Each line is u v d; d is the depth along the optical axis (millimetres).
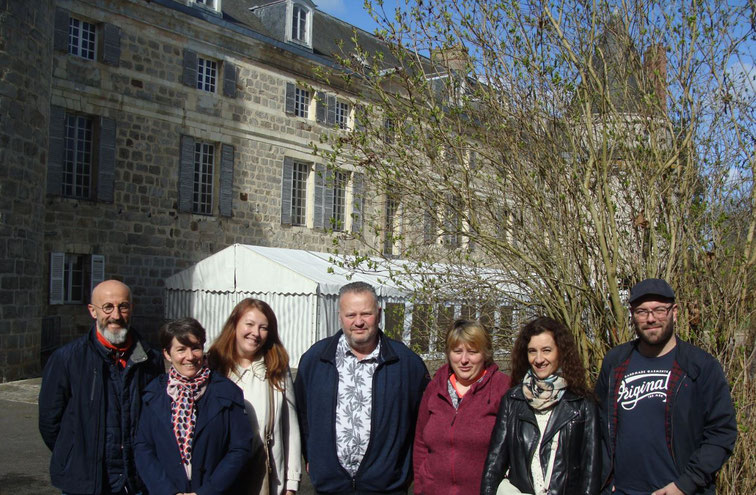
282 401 4172
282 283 15133
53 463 3826
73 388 3834
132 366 3977
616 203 5551
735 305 4738
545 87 5535
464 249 6164
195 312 16469
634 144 5348
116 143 17188
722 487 4445
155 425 3762
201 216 19000
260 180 20453
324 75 6262
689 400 3434
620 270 5387
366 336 3951
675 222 5008
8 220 12453
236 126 19812
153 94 17922
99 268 16766
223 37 19391
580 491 3494
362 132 6066
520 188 5578
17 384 12211
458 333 3869
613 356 3738
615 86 5617
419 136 5664
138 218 17641
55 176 15961
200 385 3840
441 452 3834
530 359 3646
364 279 14961
